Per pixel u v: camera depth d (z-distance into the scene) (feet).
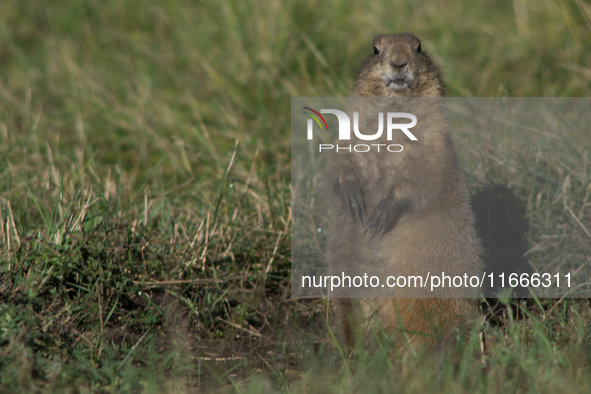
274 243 33.09
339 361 25.59
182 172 42.88
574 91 47.06
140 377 21.95
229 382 23.80
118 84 53.93
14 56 59.67
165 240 29.58
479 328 24.53
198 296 28.45
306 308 30.58
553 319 27.68
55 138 46.16
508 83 49.67
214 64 53.06
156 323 26.48
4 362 20.71
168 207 33.71
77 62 57.21
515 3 54.39
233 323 27.86
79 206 30.09
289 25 52.80
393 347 25.40
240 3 55.01
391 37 30.19
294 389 22.06
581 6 51.13
